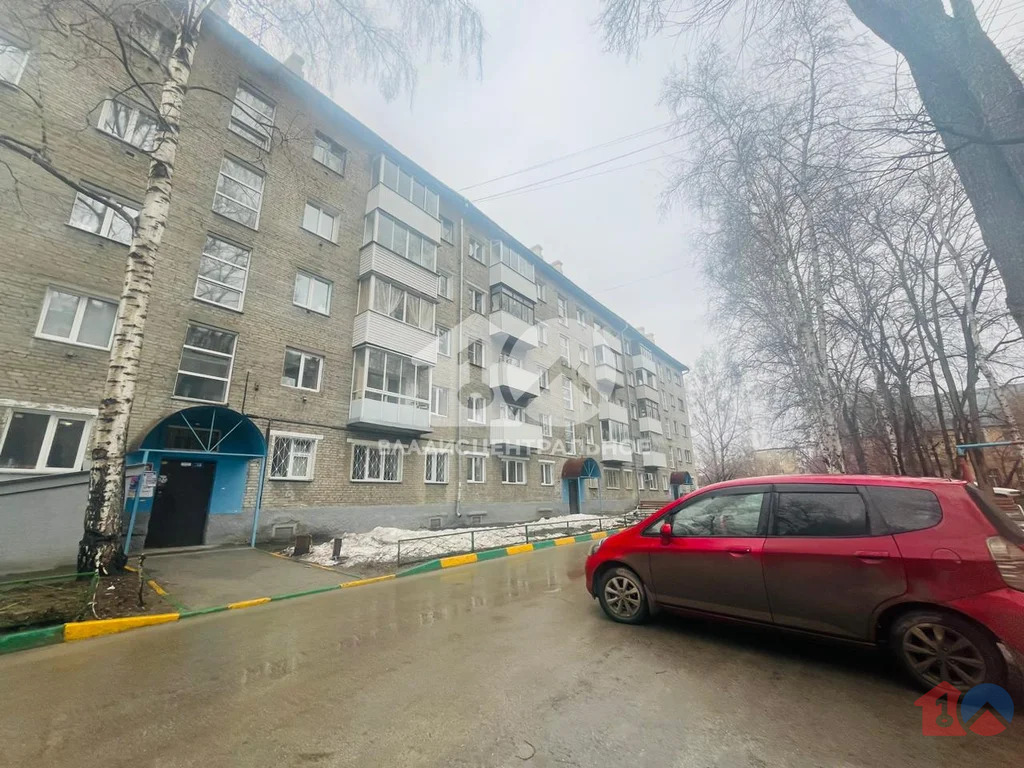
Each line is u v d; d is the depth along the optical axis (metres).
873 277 14.27
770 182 10.16
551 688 3.06
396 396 14.52
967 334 14.21
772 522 3.78
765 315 14.53
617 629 4.30
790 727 2.53
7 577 6.50
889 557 3.15
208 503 10.44
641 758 2.25
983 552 2.89
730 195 11.48
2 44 9.11
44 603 4.96
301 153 14.44
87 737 2.52
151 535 9.56
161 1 8.01
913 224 12.21
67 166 9.57
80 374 8.99
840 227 9.12
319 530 12.28
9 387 8.20
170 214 10.98
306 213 14.35
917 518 3.21
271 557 9.17
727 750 2.31
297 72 14.80
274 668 3.57
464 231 20.45
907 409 15.49
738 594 3.75
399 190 16.75
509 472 19.64
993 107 3.48
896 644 3.07
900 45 3.93
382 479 14.33
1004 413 12.84
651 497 30.69
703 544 4.04
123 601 5.36
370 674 3.39
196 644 4.23
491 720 2.64
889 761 2.21
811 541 3.52
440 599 5.91
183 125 11.69
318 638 4.35
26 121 9.16
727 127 9.87
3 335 8.27
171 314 10.53
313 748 2.38
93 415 9.02
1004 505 12.18
